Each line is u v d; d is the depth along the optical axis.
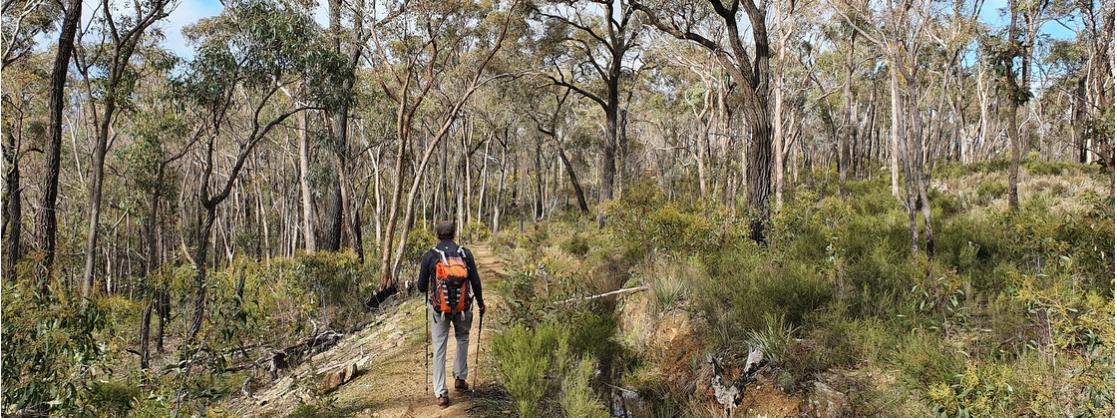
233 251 32.78
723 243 8.66
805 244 8.33
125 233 29.02
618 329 6.95
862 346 5.16
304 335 9.92
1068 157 33.75
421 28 13.95
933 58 13.57
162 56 13.33
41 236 10.05
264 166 35.31
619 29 22.56
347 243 20.59
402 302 11.15
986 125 29.95
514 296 7.45
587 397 4.68
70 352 4.68
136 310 8.27
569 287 7.56
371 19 13.26
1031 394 3.75
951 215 12.66
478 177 50.00
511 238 22.88
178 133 13.70
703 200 13.37
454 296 4.98
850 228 9.60
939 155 33.03
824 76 24.77
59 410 4.53
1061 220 8.08
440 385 5.00
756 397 5.01
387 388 5.62
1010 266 6.42
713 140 22.06
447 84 24.59
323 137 15.66
